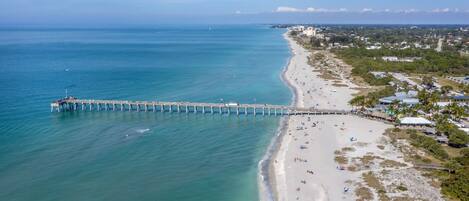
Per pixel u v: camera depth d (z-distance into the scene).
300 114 156.25
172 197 91.12
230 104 161.38
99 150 118.81
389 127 137.12
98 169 104.94
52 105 164.12
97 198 90.00
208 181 98.81
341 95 187.00
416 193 87.88
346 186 92.75
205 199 90.12
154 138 131.25
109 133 135.75
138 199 90.06
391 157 109.50
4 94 190.62
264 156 114.69
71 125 144.62
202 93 198.38
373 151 114.19
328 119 148.00
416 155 109.69
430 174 97.69
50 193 91.75
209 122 151.62
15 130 136.50
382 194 87.69
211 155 116.19
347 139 125.12
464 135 118.88
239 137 132.88
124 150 119.12
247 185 96.19
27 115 156.25
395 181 94.06
